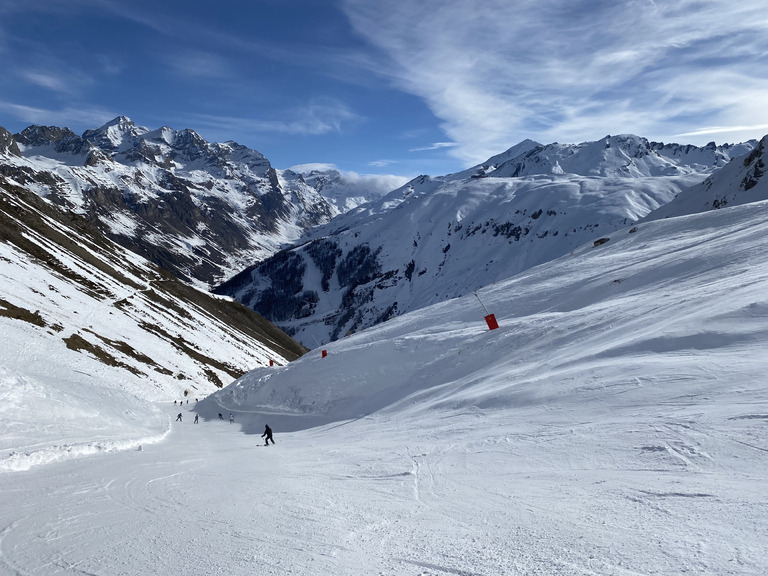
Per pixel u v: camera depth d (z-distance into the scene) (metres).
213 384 77.62
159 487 12.03
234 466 16.23
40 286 68.75
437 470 12.20
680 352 16.20
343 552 6.84
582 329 26.09
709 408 11.29
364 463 14.66
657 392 13.50
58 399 24.08
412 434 18.69
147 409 40.50
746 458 8.41
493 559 5.98
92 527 8.46
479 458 12.63
